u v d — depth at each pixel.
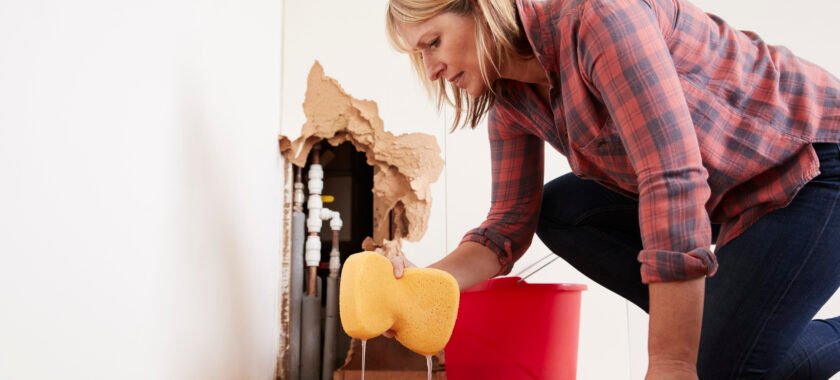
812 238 0.88
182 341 1.08
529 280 1.94
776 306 0.88
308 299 1.96
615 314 1.92
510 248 1.19
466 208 1.96
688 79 0.90
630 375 1.90
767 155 0.89
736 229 0.94
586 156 0.99
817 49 2.03
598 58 0.82
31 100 0.66
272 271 1.84
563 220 1.28
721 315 0.90
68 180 0.73
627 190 1.02
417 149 1.99
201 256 1.19
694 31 0.91
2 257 0.61
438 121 2.01
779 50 0.99
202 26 1.22
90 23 0.78
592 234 1.26
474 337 1.34
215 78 1.30
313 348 1.93
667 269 0.75
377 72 2.03
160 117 1.00
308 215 2.09
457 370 1.36
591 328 1.92
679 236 0.76
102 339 0.81
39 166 0.67
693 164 0.78
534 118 1.07
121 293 0.86
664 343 0.76
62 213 0.72
